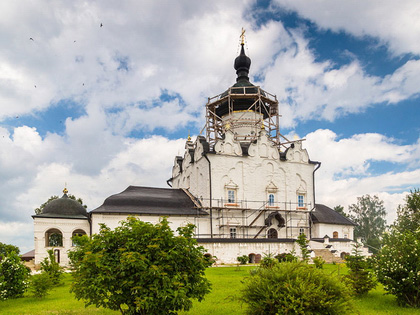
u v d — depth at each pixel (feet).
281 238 146.72
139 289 35.58
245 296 38.11
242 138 173.17
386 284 51.49
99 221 125.90
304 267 38.65
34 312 50.70
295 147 169.48
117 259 36.65
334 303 35.04
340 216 180.45
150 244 36.40
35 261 124.26
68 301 60.13
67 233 129.80
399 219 110.73
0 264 63.62
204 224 143.13
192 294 38.27
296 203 164.45
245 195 153.28
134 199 136.87
